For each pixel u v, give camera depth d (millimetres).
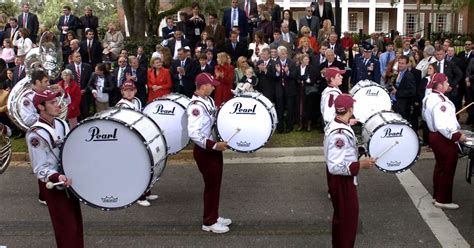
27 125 7605
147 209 8148
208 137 6973
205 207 7188
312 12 15688
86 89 12664
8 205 8430
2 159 6035
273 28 14672
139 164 5668
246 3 16234
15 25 15703
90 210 8133
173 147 7910
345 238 5891
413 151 7418
